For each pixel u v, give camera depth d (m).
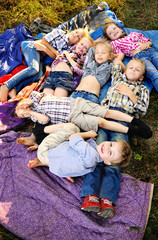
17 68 3.26
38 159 2.29
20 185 2.13
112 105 2.64
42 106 2.51
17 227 1.93
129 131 2.37
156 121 2.80
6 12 4.21
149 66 3.01
